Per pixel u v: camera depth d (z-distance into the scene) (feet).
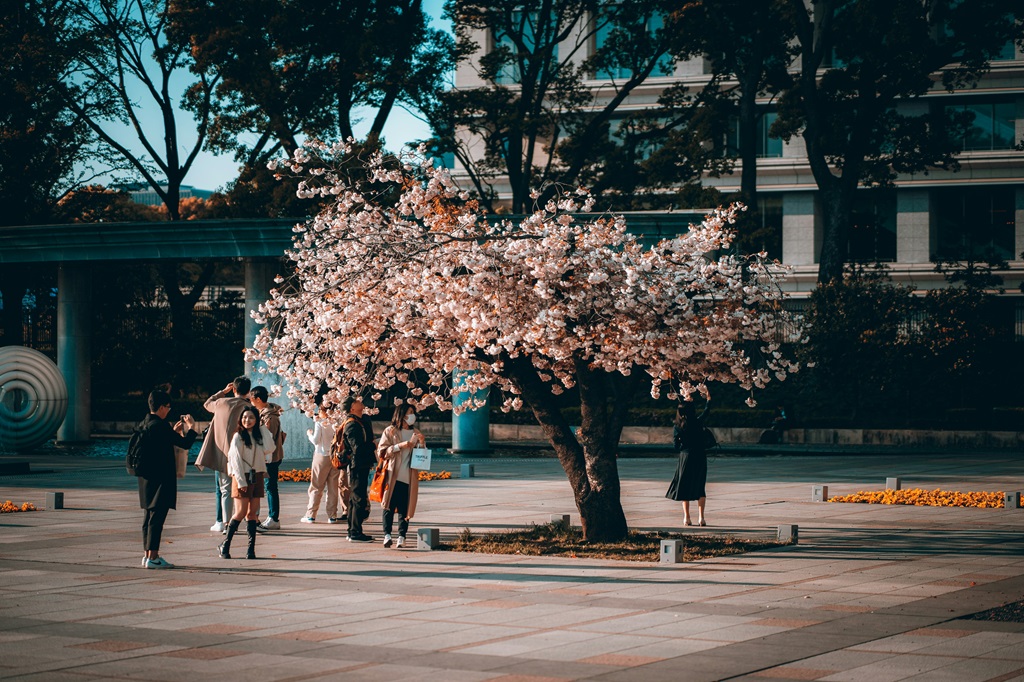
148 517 39.63
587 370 44.47
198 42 122.31
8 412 101.81
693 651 26.30
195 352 144.77
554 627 29.17
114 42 144.15
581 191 45.85
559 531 47.32
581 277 41.11
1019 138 171.53
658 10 133.80
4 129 137.28
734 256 43.80
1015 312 135.03
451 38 129.49
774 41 132.67
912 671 24.22
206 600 33.30
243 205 121.70
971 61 127.95
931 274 173.58
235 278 203.41
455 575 37.86
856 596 33.55
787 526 45.34
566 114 139.64
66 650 26.50
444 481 76.23
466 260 41.22
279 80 126.21
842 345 125.80
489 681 23.50
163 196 150.92
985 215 175.52
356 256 44.83
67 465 92.32
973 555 42.06
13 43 135.44
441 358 45.50
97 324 147.64
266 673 24.23
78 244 105.50
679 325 40.78
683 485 51.06
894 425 121.80
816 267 178.09
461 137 187.62
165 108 148.46
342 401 46.98
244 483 41.57
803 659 25.44
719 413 127.95
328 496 53.98
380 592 34.60
